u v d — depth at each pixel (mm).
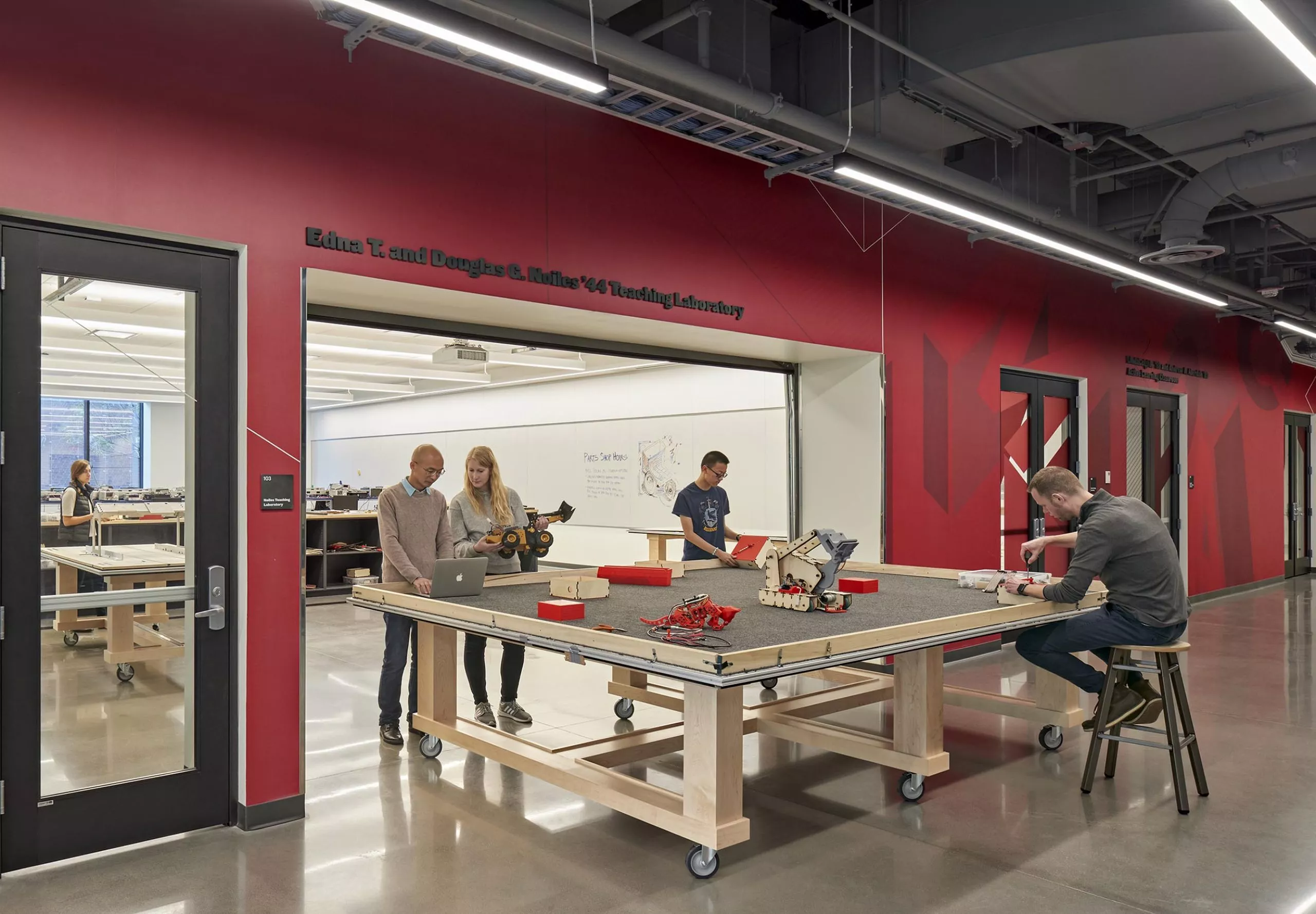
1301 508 12820
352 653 6812
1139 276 6383
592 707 5312
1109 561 3789
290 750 3521
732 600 3828
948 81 4746
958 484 6816
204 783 3404
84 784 3152
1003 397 7441
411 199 3867
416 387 14742
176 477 3365
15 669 3014
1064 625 3951
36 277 3051
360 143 3719
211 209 3322
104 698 3201
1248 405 11109
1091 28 4238
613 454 11820
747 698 5453
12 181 2918
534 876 3014
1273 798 3762
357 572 10047
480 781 3984
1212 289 7891
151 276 3277
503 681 4949
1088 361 8266
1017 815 3566
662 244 4871
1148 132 5430
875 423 6164
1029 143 6480
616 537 11742
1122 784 3949
